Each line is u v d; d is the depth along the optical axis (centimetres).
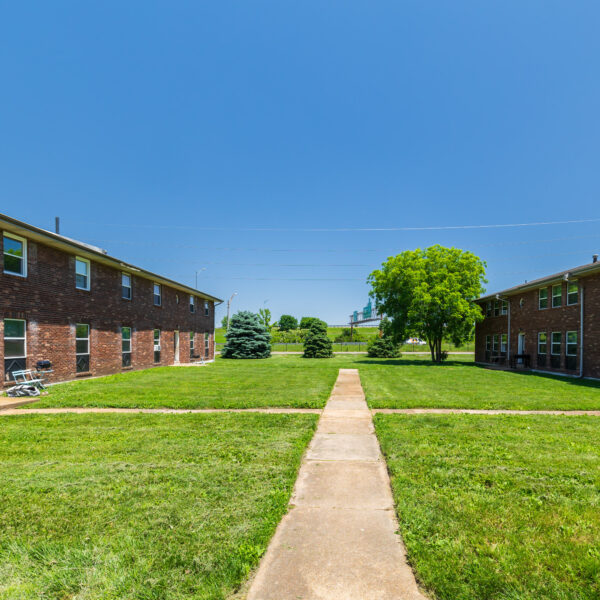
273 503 402
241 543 328
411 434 682
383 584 283
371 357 3859
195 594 267
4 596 266
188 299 2738
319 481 483
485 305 2944
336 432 731
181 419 813
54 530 352
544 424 767
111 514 380
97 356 1652
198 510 387
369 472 515
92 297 1616
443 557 308
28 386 1127
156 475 480
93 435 684
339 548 331
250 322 3606
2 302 1158
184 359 2664
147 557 308
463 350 5522
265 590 276
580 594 265
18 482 459
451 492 432
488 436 670
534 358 2181
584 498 417
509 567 294
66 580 281
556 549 319
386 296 2986
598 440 646
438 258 2745
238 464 524
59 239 1312
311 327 3812
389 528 365
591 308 1727
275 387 1318
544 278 2125
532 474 485
